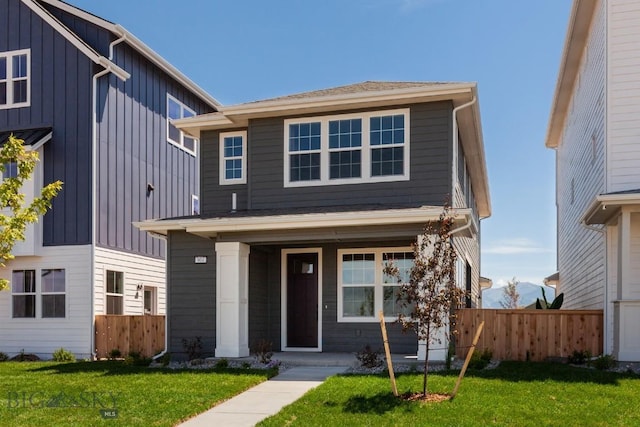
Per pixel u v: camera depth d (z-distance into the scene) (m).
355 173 14.01
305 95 15.34
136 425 7.38
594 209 12.06
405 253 13.99
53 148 16.42
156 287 19.34
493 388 9.08
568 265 21.55
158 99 19.69
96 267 16.09
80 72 16.42
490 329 12.73
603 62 13.55
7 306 16.45
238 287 13.04
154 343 15.40
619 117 13.09
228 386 9.70
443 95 13.30
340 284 14.34
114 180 17.08
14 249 16.12
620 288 11.58
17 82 16.95
